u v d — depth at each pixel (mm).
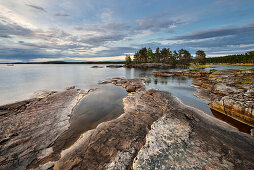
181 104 15125
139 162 5816
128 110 13672
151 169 5379
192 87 28016
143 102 16281
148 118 11477
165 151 6371
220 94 19422
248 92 15289
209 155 6066
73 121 12680
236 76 27531
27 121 11914
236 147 6891
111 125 10141
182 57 115812
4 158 7652
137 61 123000
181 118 10109
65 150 8344
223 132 8641
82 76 49312
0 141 8906
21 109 14531
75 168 6477
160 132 8070
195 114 11328
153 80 38781
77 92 23312
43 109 14859
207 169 5234
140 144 7797
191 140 7258
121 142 8000
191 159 5805
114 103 17938
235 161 5707
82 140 8938
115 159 6633
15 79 40594
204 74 46062
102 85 31500
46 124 11672
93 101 18875
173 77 45281
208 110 15227
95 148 7613
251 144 7379
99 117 13586
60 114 13891
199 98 19719
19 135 9820
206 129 8789
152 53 112625
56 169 6668
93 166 6469
